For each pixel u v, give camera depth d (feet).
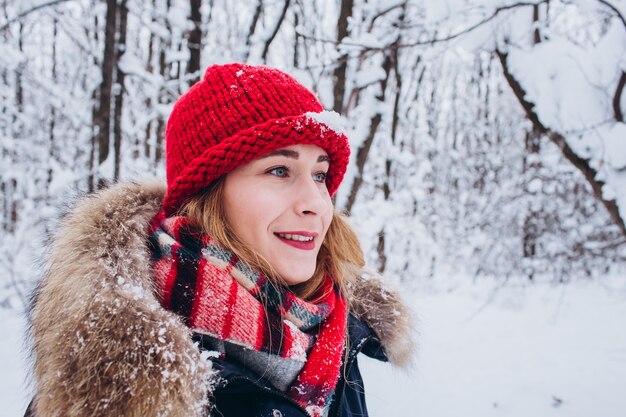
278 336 2.93
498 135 33.42
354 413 3.95
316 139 3.09
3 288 17.31
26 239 18.22
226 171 3.05
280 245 3.16
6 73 20.24
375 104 15.84
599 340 17.07
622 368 14.08
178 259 2.92
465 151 33.09
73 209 3.29
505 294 24.39
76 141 20.27
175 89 16.85
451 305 23.67
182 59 16.37
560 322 20.06
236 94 3.16
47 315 2.59
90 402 2.22
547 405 12.01
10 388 10.57
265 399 2.87
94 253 2.73
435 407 11.76
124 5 15.61
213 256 3.02
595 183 8.58
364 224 19.43
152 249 3.05
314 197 3.13
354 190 15.60
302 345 3.11
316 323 3.36
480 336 18.08
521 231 25.88
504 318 20.90
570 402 12.08
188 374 2.37
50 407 2.29
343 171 3.50
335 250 4.09
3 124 20.66
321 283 3.85
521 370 14.20
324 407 3.31
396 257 23.18
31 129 22.44
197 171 3.08
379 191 23.81
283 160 3.10
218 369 2.69
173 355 2.37
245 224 3.10
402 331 4.31
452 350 16.33
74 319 2.44
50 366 2.39
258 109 3.13
